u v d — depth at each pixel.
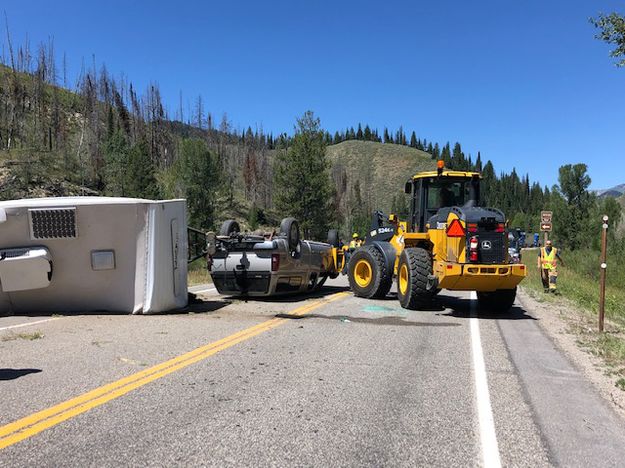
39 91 66.62
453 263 9.98
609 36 10.09
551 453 3.80
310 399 4.82
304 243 12.80
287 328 8.33
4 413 4.30
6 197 35.94
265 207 72.19
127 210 9.43
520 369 6.13
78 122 72.62
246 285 11.57
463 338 7.90
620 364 6.54
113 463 3.41
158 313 9.58
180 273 10.21
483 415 4.52
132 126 77.44
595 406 4.89
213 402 4.67
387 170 187.00
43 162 42.44
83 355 6.27
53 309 9.48
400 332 8.25
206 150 39.91
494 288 10.18
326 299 12.50
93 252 9.34
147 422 4.15
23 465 3.36
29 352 6.40
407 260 10.70
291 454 3.63
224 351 6.62
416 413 4.53
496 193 145.62
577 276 24.64
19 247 9.12
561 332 8.82
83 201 9.36
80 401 4.61
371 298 12.77
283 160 43.59
